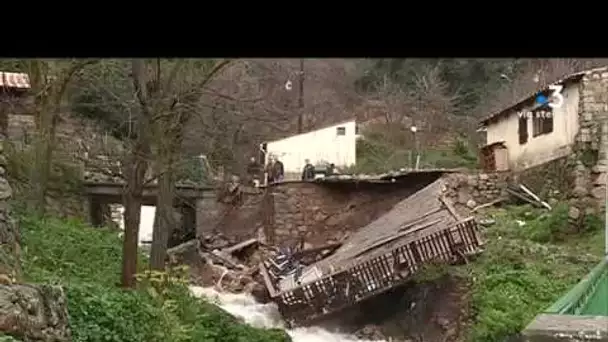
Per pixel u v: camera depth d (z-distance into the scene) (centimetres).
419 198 2750
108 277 1622
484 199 2903
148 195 3017
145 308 1220
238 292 2525
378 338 2086
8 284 898
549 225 2417
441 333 1964
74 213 2730
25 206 1997
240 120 2064
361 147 4956
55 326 922
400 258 2133
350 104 5497
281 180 3491
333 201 3216
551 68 4381
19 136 2241
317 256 2961
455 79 5300
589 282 1008
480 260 2148
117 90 1997
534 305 1841
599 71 2611
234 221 3431
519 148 3138
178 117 1570
